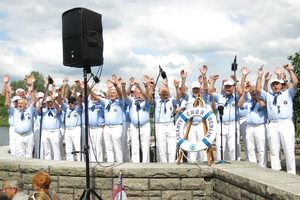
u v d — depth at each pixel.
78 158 10.24
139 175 6.30
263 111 8.03
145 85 8.44
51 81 9.38
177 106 8.64
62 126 10.09
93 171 6.49
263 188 4.67
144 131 8.59
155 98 8.66
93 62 5.67
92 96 9.10
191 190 6.23
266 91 7.85
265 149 8.06
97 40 5.66
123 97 8.80
